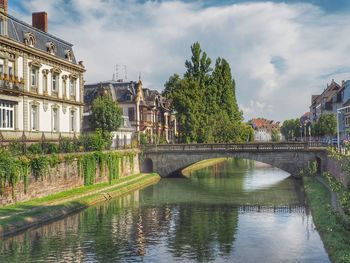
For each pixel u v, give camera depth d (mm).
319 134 106125
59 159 46562
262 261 27172
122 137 84875
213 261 27297
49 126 56750
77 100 64562
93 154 55656
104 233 33969
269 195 54750
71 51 63438
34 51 52812
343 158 27859
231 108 111312
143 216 40938
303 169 69688
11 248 29453
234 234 34000
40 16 60281
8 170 37406
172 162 76000
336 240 28641
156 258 27797
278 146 71375
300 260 27141
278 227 36281
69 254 28406
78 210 43219
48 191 44688
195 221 38719
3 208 36844
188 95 95750
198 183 68438
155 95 106312
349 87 103938
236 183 68375
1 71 47312
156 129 107500
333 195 45406
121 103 95688
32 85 53438
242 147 72812
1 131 46219
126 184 60688
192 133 94938
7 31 48312
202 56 106250
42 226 35781
